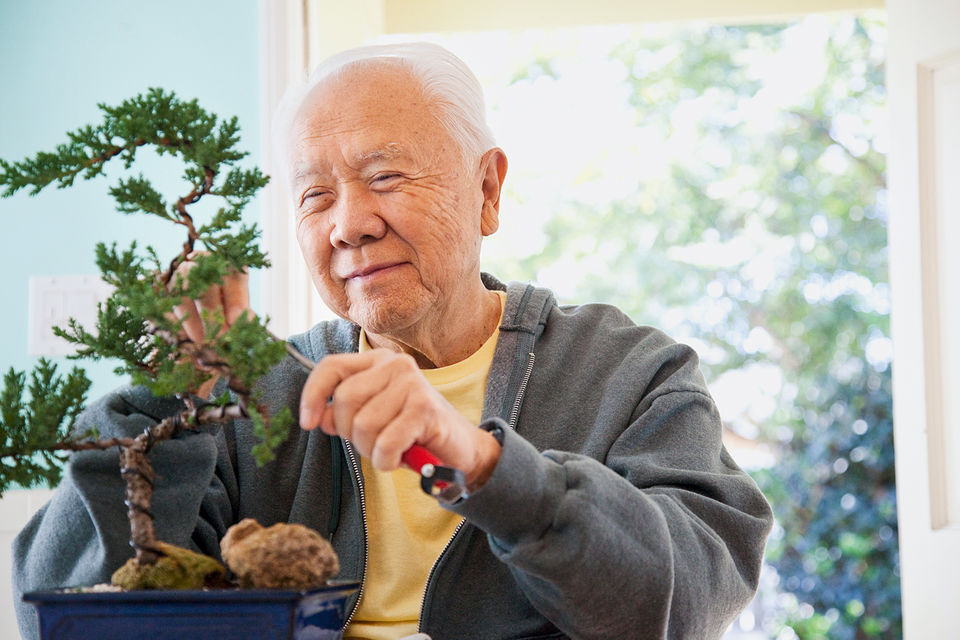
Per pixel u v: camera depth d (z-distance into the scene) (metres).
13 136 2.01
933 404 2.10
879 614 5.02
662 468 1.11
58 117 2.01
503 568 1.14
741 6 2.93
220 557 1.14
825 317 5.42
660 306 5.70
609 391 1.24
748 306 5.57
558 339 1.31
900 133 2.20
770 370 5.45
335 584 0.74
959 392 2.06
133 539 0.76
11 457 0.79
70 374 0.82
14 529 1.85
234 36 2.02
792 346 5.44
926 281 2.12
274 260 1.96
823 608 5.09
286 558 0.71
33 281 1.95
